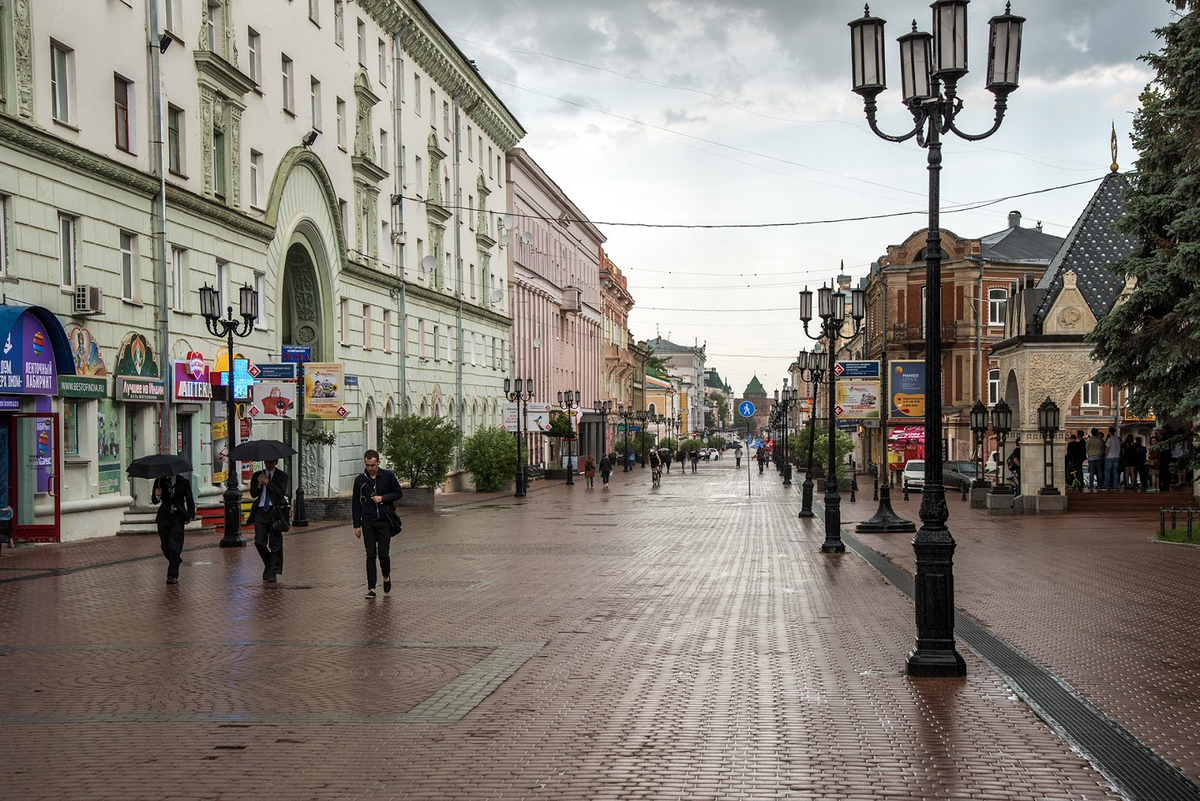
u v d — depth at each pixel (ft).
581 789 21.65
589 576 58.44
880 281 223.71
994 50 33.71
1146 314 83.87
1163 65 80.89
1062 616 43.52
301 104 122.31
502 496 158.92
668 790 21.56
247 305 79.77
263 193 111.45
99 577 57.16
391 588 52.75
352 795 21.38
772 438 384.68
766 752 24.17
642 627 41.29
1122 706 28.35
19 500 73.15
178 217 93.35
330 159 131.23
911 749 24.38
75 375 76.43
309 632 40.24
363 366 141.28
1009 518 104.42
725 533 89.35
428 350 169.78
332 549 75.31
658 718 27.27
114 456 83.25
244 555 69.62
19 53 71.87
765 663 34.17
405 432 127.54
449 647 37.09
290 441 124.47
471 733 25.90
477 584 54.80
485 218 203.41
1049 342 111.24
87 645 37.58
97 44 81.25
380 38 150.30
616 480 230.89
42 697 29.76
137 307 86.38
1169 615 43.83
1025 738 25.27
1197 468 87.15
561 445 266.77
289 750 24.50
